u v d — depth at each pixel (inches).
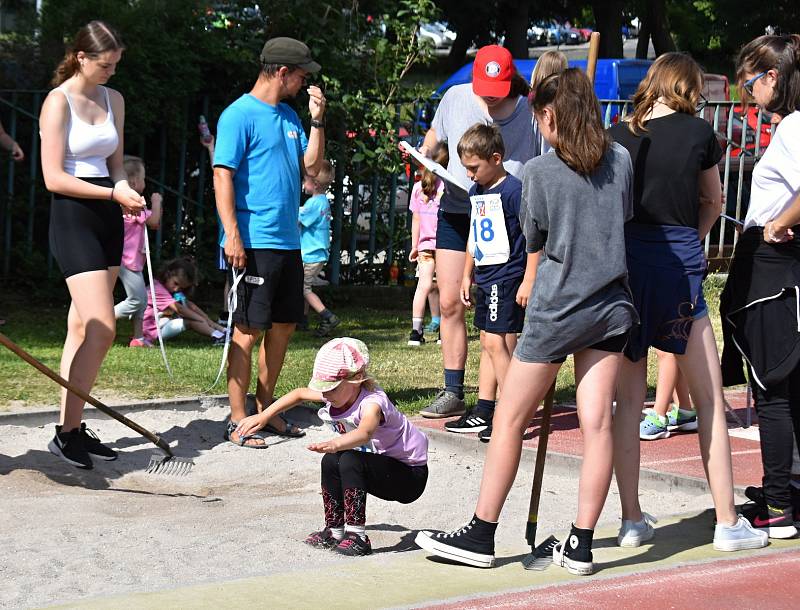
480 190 335.0
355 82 633.6
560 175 210.7
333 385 243.9
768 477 243.3
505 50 343.3
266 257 345.7
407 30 647.8
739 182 632.4
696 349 231.8
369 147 633.6
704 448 234.5
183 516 272.7
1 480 298.0
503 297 332.5
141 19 579.2
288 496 299.1
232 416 356.8
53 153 307.1
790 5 1935.3
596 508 214.2
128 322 554.9
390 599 194.1
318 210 533.6
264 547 243.4
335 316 546.6
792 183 235.1
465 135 327.6
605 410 214.8
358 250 661.3
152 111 588.1
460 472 321.1
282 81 346.9
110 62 309.1
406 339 535.2
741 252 247.9
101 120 314.0
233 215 342.3
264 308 346.0
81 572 222.5
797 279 240.4
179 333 508.7
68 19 591.2
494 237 329.1
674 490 293.9
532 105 215.8
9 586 212.4
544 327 211.9
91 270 311.4
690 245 228.1
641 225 228.7
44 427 348.2
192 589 196.5
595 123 208.4
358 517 244.5
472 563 216.8
